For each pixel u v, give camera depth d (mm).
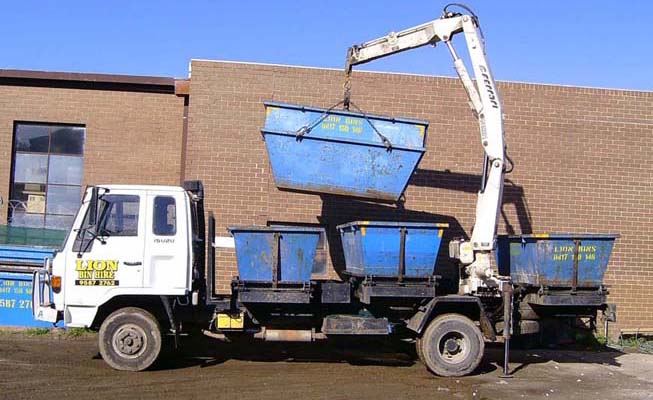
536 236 11297
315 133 11930
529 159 15258
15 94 15969
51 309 10383
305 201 14609
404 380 10555
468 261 11523
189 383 9891
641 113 15648
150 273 10469
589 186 15414
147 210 10586
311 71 14812
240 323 10914
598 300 11305
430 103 15000
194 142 14539
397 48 12508
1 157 15930
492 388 10203
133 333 10461
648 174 15625
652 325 15461
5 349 11984
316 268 11086
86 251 10391
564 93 15430
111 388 9469
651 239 15562
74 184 16234
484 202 11625
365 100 14852
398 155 12078
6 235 14500
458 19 12023
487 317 11055
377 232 10734
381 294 10742
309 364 11547
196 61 14633
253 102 14672
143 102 16094
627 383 10891
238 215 14516
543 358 12898
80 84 16016
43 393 9125
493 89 11883
